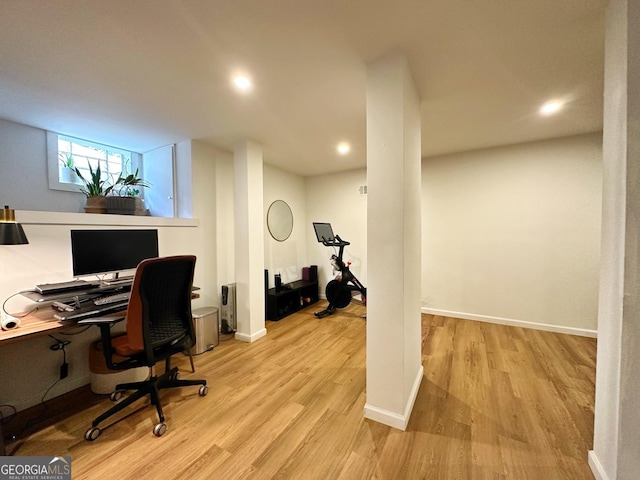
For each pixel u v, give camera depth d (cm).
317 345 287
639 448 105
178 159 306
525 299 329
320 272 489
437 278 379
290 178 461
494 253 344
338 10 124
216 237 325
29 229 186
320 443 152
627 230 105
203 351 271
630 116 104
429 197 379
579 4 121
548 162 311
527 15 128
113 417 175
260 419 172
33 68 163
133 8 120
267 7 121
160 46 147
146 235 234
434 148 339
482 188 347
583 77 180
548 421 167
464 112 234
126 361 167
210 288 318
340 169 447
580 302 303
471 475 131
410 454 143
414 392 189
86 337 218
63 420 173
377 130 162
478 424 165
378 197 163
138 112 225
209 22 130
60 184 262
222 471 135
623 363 107
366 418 172
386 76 159
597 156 290
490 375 222
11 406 180
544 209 316
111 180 305
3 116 225
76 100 203
